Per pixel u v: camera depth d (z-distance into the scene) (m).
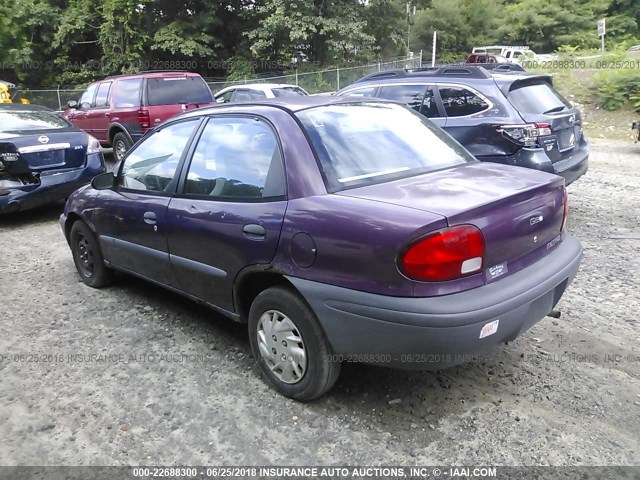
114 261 4.81
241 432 3.03
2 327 4.41
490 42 41.12
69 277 5.58
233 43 28.53
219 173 3.66
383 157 3.45
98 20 27.23
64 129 8.12
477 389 3.36
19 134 7.49
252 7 27.28
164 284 4.24
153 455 2.87
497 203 2.87
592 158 11.52
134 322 4.46
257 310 3.37
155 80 11.36
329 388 3.20
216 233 3.50
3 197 7.23
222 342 4.08
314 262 2.95
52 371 3.71
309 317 3.05
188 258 3.82
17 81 27.88
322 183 3.12
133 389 3.47
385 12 28.08
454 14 39.84
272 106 3.58
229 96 14.84
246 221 3.29
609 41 40.03
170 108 11.38
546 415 3.10
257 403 3.29
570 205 7.70
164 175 4.11
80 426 3.12
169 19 26.92
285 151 3.27
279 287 3.22
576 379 3.45
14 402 3.36
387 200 2.90
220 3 27.25
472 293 2.74
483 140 6.32
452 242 2.66
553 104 6.58
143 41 25.81
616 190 8.57
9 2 21.67
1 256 6.36
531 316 3.02
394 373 3.56
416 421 3.08
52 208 8.89
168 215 3.92
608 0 41.84
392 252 2.66
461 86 6.62
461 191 3.02
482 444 2.87
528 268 3.10
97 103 12.38
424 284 2.65
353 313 2.81
